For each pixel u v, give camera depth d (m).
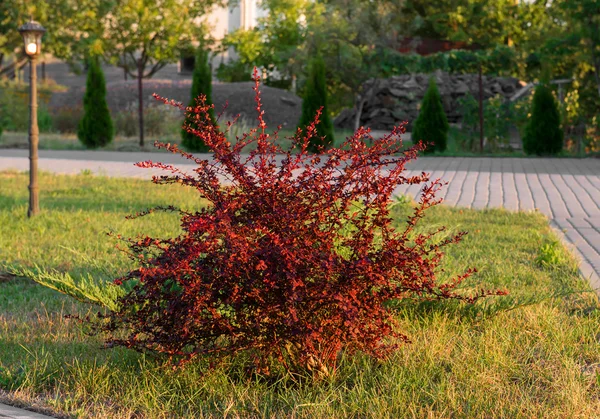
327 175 4.69
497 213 11.60
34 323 5.82
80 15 30.58
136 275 4.42
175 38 33.00
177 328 4.43
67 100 36.84
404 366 4.71
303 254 4.39
